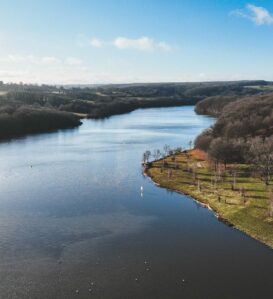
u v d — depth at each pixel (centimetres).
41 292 6116
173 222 8994
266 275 6575
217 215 9412
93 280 6450
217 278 6494
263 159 12394
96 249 7556
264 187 10850
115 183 12375
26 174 13538
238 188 11000
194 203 10438
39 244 7769
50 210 9769
